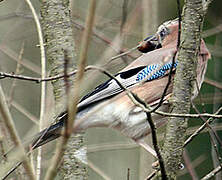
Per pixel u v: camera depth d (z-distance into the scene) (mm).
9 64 14930
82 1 15383
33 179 6945
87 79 11328
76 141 10656
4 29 15703
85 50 6770
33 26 15523
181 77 9312
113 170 15164
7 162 8977
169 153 9328
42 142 10477
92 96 11383
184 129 9328
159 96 11727
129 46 14289
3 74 8125
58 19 11125
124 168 15164
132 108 11523
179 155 9344
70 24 11227
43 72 10375
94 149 13836
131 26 14180
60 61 10898
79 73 6805
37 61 15844
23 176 9516
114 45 13539
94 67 7930
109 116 11453
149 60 11875
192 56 9297
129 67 11891
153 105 11586
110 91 11500
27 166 6930
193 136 9656
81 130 11023
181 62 9312
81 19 14484
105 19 14625
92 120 11336
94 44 14805
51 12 11141
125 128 11688
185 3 9336
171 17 16609
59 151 6824
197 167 16375
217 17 15992
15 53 14766
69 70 10805
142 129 11703
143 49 12891
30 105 15273
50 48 11039
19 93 15195
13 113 14969
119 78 11695
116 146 13992
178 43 9266
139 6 14234
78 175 10445
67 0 11328
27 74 15406
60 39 11023
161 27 12688
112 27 14484
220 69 14539
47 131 10445
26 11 15539
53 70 10914
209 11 16047
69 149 10531
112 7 14992
